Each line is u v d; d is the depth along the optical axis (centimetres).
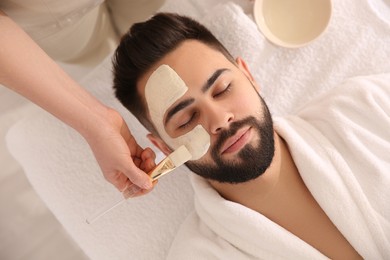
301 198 100
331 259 99
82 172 121
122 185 99
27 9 88
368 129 104
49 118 122
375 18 126
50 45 115
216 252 100
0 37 83
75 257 153
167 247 117
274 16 126
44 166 121
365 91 106
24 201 157
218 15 120
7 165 157
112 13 136
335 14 127
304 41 125
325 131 106
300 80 127
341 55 126
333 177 97
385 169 98
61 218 121
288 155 103
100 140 90
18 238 155
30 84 86
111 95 125
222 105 90
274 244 96
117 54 98
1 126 155
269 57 126
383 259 97
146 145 123
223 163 91
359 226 95
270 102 126
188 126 91
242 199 101
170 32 94
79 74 148
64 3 90
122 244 118
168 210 119
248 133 90
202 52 94
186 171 122
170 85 88
